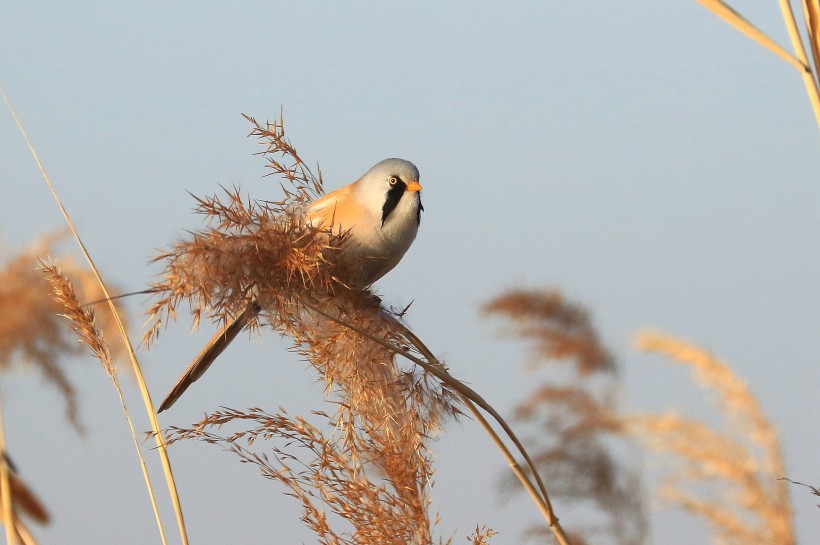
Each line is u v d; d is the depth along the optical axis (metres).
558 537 7.85
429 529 8.08
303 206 9.62
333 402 8.30
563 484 12.46
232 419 8.12
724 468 11.66
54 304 8.58
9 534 7.81
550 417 12.84
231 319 7.81
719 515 11.64
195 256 7.54
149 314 7.47
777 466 11.62
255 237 7.83
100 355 8.34
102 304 8.59
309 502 8.09
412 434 8.20
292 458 8.15
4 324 8.34
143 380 8.34
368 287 8.76
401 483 8.09
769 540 11.36
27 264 8.63
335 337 8.29
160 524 8.29
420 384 8.32
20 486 7.96
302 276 7.96
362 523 8.05
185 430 8.11
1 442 7.99
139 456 8.33
